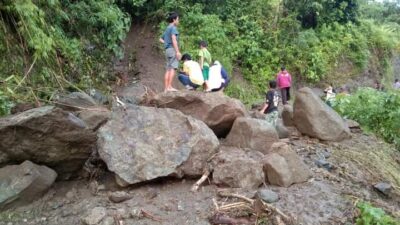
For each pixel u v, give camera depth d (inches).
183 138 197.0
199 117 245.6
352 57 752.3
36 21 296.7
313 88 662.5
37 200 173.3
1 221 158.9
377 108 347.3
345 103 379.2
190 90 284.8
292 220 160.6
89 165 201.9
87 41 398.3
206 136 200.2
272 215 162.7
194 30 556.4
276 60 631.2
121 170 181.0
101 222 157.1
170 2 551.2
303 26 748.6
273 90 300.7
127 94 378.3
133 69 478.0
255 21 645.3
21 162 176.7
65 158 182.7
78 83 334.6
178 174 187.6
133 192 181.2
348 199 190.9
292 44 669.3
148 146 189.6
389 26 960.9
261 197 173.6
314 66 664.4
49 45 285.4
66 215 166.1
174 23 312.0
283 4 697.6
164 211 167.8
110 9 415.5
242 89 550.0
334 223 167.9
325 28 740.0
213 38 551.2
